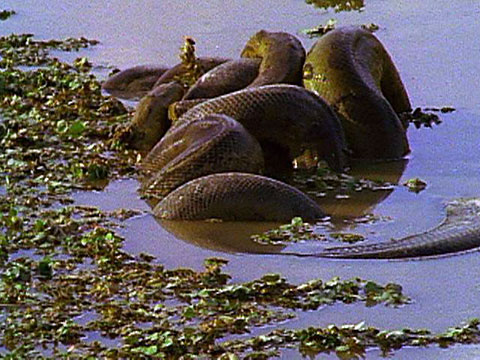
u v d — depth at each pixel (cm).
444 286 1327
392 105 1991
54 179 1656
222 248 1427
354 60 1848
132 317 1230
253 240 1449
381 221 1531
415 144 1855
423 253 1405
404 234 1488
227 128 1623
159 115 1819
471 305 1282
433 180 1698
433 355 1167
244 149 1608
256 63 1928
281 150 1739
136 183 1656
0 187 1625
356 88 1809
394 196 1630
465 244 1426
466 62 2284
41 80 2138
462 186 1670
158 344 1164
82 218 1513
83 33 2562
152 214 1529
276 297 1281
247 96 1719
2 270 1345
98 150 1791
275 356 1159
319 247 1431
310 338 1186
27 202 1567
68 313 1241
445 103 2047
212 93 1878
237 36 2483
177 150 1666
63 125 1877
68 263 1366
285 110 1716
